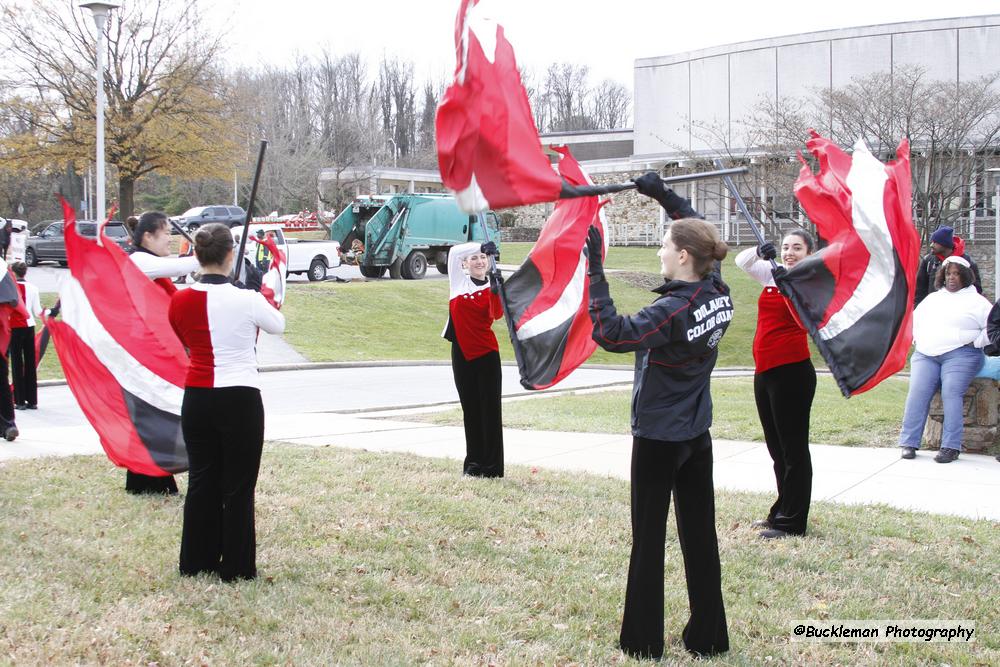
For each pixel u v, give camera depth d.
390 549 6.11
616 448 10.02
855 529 6.63
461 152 4.54
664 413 4.45
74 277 7.08
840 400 13.07
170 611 4.96
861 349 6.02
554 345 7.47
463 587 5.46
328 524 6.58
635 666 4.46
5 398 9.92
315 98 70.31
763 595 5.40
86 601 5.04
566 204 7.48
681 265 4.51
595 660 4.53
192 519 5.50
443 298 31.05
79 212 59.69
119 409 7.02
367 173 60.06
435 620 4.97
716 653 4.63
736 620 5.04
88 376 7.04
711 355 4.52
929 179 28.78
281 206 58.00
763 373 6.49
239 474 5.44
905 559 6.02
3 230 28.27
